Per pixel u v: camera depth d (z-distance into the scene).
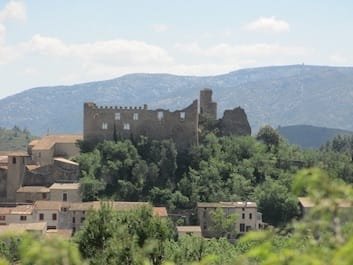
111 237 62.00
